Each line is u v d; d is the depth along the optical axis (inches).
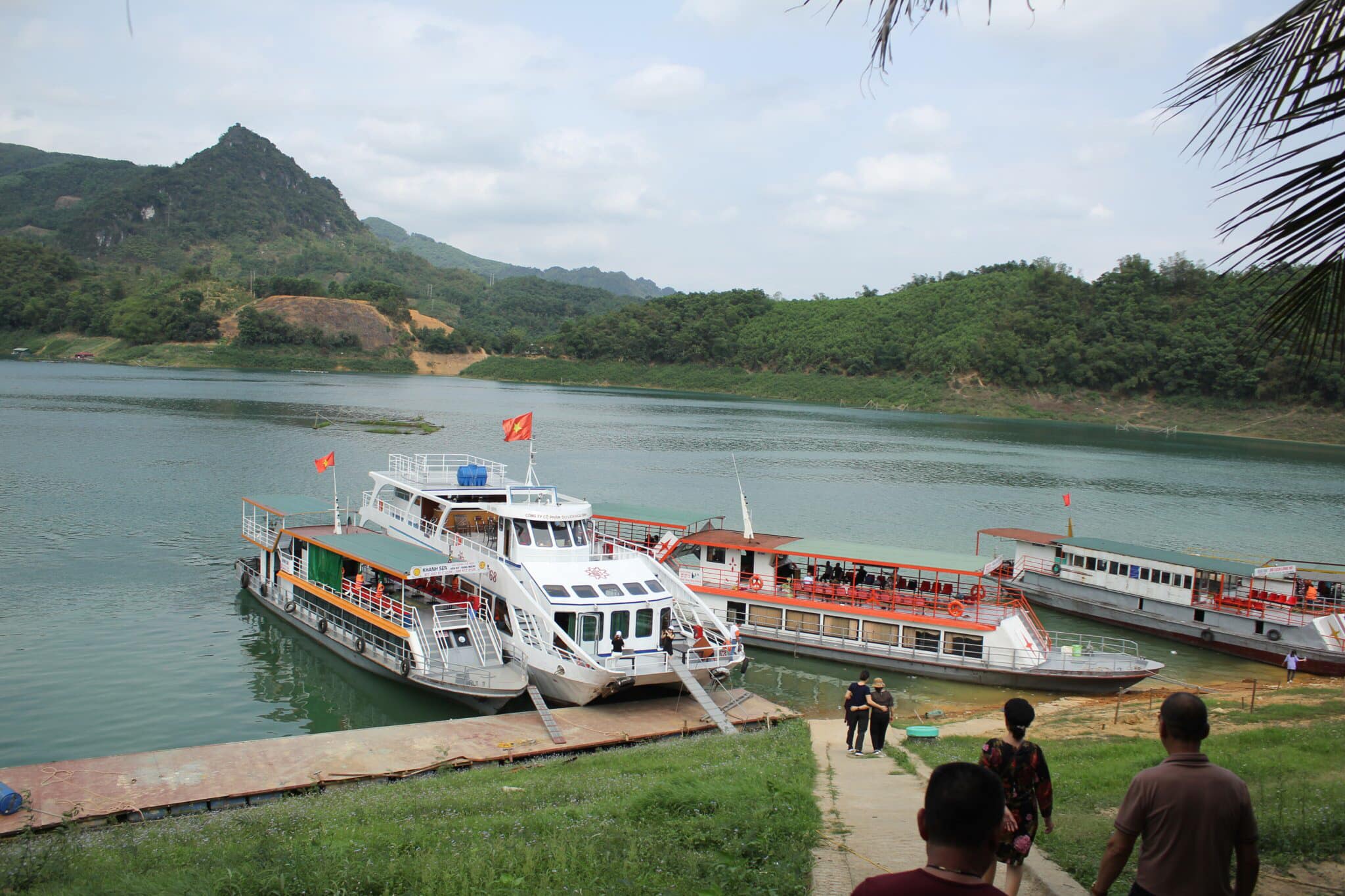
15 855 639.8
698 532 1818.4
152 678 1374.3
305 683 1392.7
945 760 911.0
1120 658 1502.2
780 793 672.4
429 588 1579.7
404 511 1711.4
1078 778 821.2
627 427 6048.2
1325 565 1962.4
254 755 1014.4
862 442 5792.3
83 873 601.3
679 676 1256.8
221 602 1776.6
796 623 1626.5
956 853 214.5
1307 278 315.3
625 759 966.4
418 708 1316.4
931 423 7859.3
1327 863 494.3
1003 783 408.5
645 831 589.0
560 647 1289.4
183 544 2186.3
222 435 4269.2
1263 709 1229.7
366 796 837.8
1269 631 1717.5
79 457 3410.4
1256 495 4055.1
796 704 1390.3
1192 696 310.8
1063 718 1245.7
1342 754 915.4
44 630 1553.9
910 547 2615.7
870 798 704.4
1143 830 304.0
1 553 2025.1
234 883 502.3
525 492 1625.2
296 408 5974.4
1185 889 291.9
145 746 1147.3
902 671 1534.2
